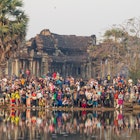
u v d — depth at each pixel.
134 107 99.06
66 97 100.56
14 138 52.66
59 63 171.38
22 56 148.12
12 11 113.06
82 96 100.50
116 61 159.25
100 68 168.38
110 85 106.50
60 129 61.38
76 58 178.00
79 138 53.41
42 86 103.12
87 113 87.88
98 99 100.50
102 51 166.25
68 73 175.25
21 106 100.56
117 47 161.12
